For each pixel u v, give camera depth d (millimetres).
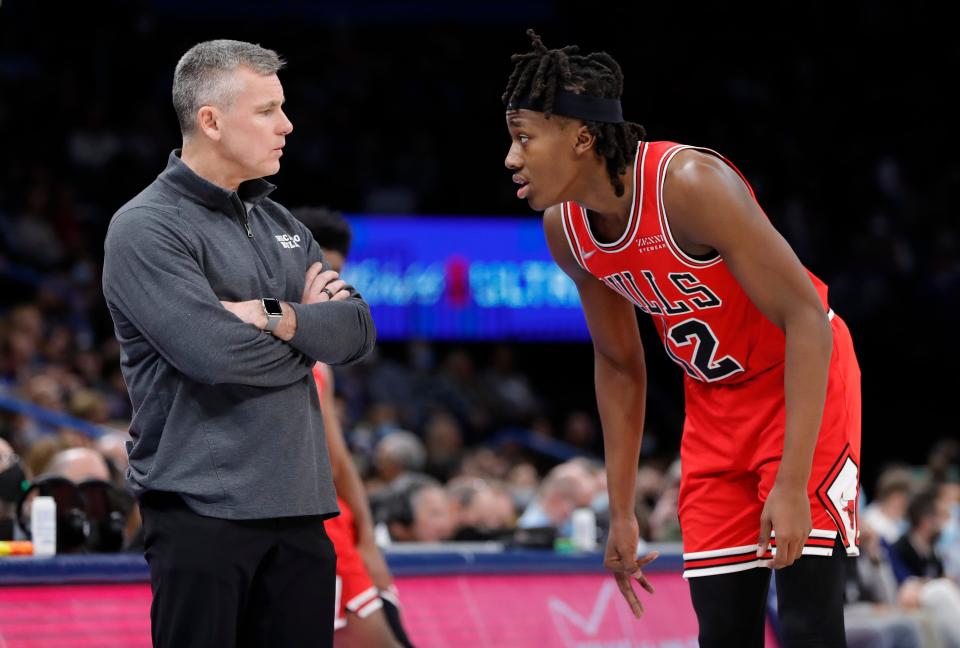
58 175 30047
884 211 35156
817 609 6328
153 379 5902
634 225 6266
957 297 31781
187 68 6129
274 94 6137
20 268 26203
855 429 6641
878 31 38250
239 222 6176
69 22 32938
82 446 11742
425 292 30844
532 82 6125
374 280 30453
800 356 6027
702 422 6879
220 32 35875
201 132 6102
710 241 6074
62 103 31062
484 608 10516
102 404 16938
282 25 36500
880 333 31859
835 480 6395
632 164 6223
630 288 6633
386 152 34688
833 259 33812
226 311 5699
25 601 7828
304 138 33844
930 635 13375
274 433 5871
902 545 16547
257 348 5711
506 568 10805
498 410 28188
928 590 13625
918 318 31922
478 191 34656
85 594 8109
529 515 15273
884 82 37719
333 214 9094
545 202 6293
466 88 36844
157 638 5852
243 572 5805
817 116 36969
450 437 22812
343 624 8781
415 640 10008
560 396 31844
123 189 30312
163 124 32812
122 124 31984
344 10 37938
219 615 5730
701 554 6738
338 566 8742
